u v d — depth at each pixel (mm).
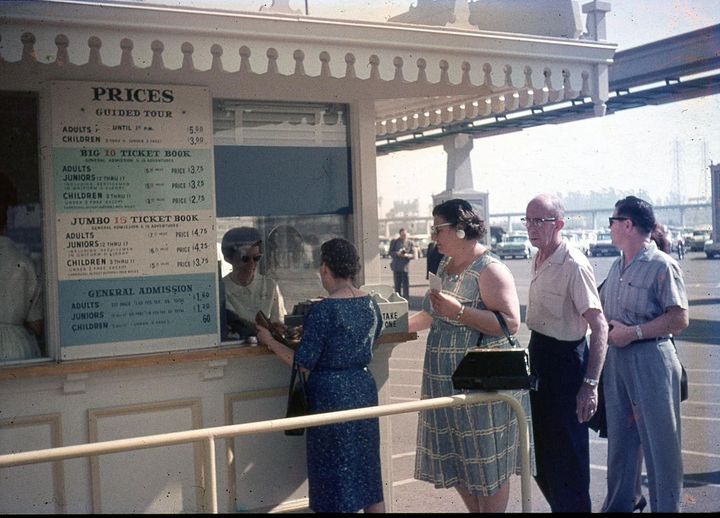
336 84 4922
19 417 4070
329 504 4016
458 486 4328
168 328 4441
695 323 15805
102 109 4316
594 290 4438
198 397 4445
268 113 4809
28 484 4117
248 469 4574
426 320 4895
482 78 4551
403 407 3510
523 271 31656
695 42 17812
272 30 3947
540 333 4535
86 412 4199
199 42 3854
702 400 9109
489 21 5551
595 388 4406
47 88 4207
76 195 4270
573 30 5008
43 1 3539
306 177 4934
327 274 4160
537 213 4473
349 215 5074
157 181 4434
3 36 3516
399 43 4246
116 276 4344
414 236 38969
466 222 4281
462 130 20406
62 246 4234
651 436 4621
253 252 4750
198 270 4520
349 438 4027
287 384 4664
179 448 4426
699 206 42406
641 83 19234
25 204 4238
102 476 4254
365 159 5039
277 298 4820
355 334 4062
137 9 3691
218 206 4672
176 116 4477
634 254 4781
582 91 4949
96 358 4285
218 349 4473
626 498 4836
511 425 4223
